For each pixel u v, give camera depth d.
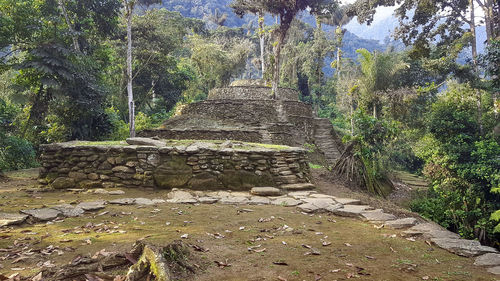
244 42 40.22
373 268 2.90
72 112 17.95
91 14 21.34
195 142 9.37
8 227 4.16
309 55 43.25
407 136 23.47
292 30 42.25
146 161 7.83
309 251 3.36
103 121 19.48
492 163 13.19
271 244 3.61
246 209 5.62
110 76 28.94
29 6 17.72
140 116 23.64
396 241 3.88
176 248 2.74
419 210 12.16
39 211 4.92
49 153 8.09
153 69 31.59
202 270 2.69
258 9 27.17
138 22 29.72
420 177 23.17
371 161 12.16
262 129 19.69
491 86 15.47
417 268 2.94
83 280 2.34
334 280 2.57
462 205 12.80
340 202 6.49
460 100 17.36
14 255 3.06
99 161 7.92
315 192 7.74
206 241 3.61
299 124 22.56
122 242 3.46
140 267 2.38
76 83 17.44
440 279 2.68
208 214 5.19
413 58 22.12
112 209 5.42
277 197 7.10
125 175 7.77
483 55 14.50
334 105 44.84
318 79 45.16
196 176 7.75
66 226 4.24
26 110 18.83
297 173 8.41
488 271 2.89
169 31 35.62
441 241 3.82
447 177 14.88
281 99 25.08
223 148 8.34
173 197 6.73
